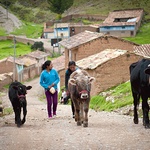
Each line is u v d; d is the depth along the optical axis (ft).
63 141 32.78
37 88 191.62
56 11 513.86
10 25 433.89
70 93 43.57
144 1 486.79
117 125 41.93
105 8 489.26
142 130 37.35
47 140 33.55
